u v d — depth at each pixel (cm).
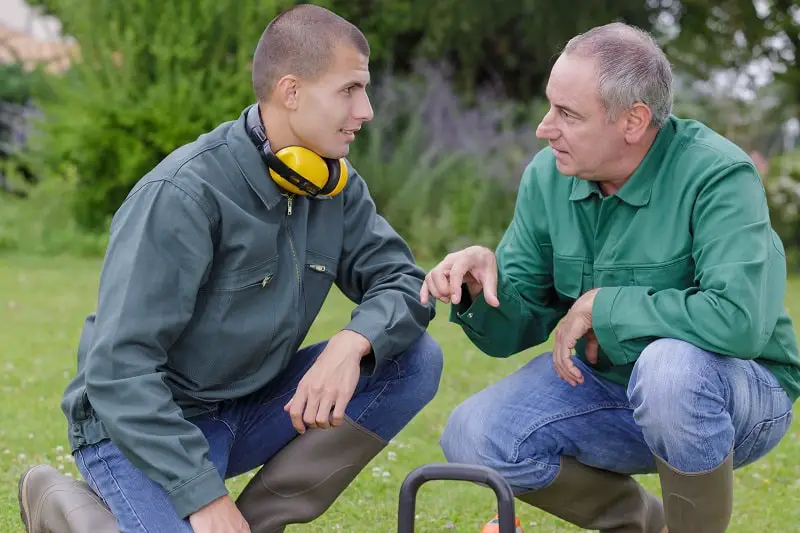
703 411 296
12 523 387
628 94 303
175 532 279
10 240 1256
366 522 406
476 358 721
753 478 475
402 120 1414
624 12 1459
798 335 825
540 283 347
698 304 300
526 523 410
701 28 1351
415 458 494
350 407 319
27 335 767
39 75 1537
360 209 329
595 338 329
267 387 326
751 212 305
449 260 324
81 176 1250
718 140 316
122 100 1200
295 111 293
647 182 317
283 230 304
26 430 518
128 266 281
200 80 1211
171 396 282
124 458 292
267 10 1234
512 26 1516
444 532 399
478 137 1376
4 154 1585
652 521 351
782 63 1345
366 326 305
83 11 1231
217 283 296
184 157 293
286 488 316
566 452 335
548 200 338
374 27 1438
